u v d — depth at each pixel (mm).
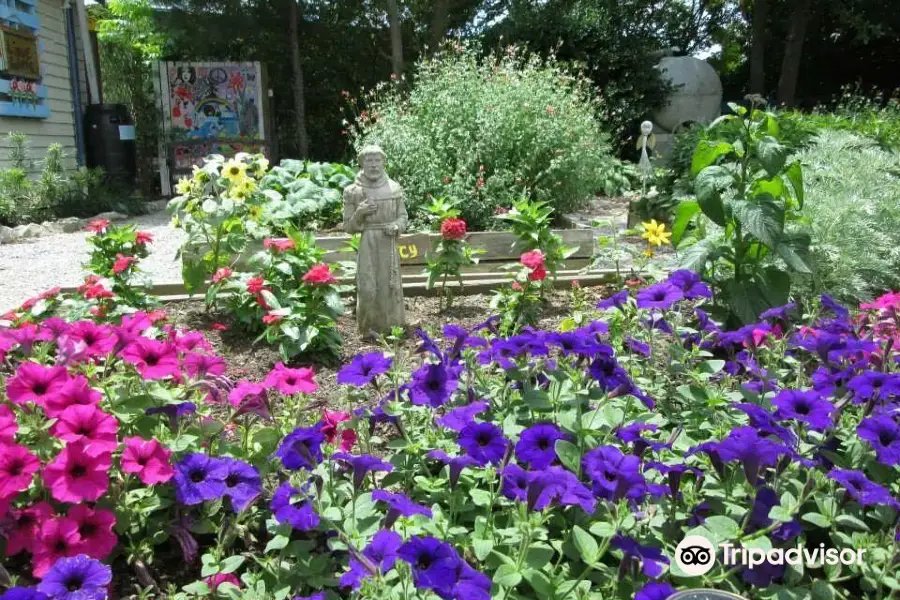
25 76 11414
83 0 13328
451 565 1608
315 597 1824
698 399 2701
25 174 10344
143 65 15594
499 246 6133
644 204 8688
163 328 4113
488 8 19516
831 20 20828
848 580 2184
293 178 8164
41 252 8008
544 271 4734
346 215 4590
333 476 2242
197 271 5121
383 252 4582
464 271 6102
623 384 2430
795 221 4598
